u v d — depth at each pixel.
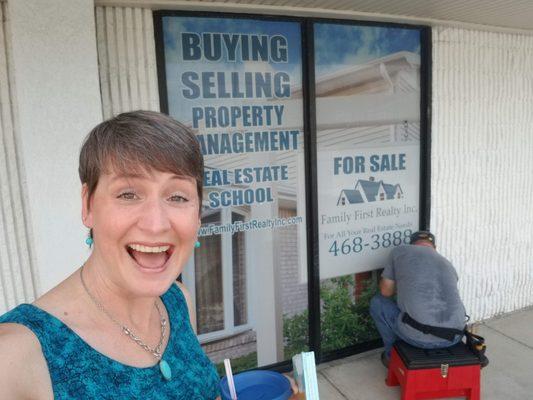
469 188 3.72
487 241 3.91
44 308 0.85
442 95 3.44
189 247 0.91
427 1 2.79
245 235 2.95
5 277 2.24
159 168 0.81
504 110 3.79
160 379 0.94
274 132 2.92
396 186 3.40
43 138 2.05
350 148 3.17
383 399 2.89
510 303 4.17
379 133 3.26
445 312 2.76
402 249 3.07
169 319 1.10
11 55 2.08
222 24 2.68
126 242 0.84
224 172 2.83
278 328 3.14
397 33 3.20
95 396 0.81
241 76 2.78
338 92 3.06
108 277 0.90
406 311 2.86
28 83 2.00
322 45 2.96
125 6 2.41
